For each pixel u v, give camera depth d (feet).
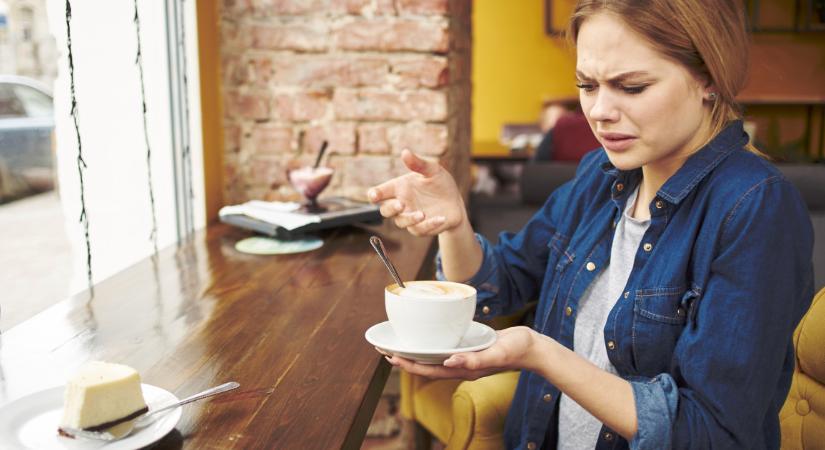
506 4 23.67
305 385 3.12
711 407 2.90
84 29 5.13
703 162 3.20
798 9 22.56
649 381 3.13
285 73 6.64
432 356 2.88
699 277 3.10
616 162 3.08
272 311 4.08
